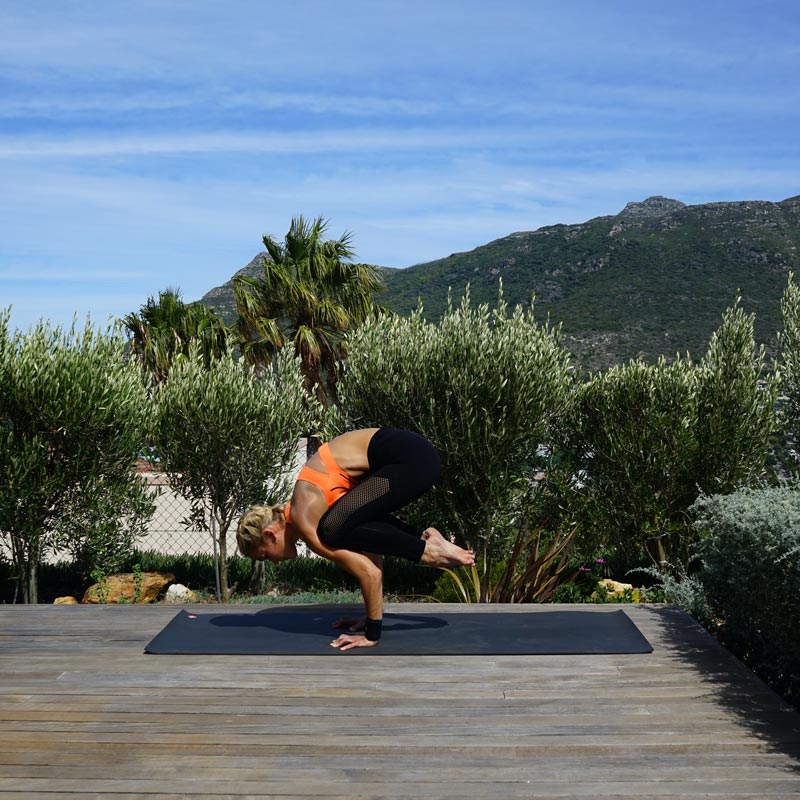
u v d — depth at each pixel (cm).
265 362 1645
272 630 462
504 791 270
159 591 937
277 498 945
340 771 285
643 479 908
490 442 795
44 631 469
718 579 484
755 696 358
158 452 919
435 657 414
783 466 877
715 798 264
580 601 782
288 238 1744
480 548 859
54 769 287
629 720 330
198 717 334
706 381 916
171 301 1692
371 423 854
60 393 805
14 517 809
